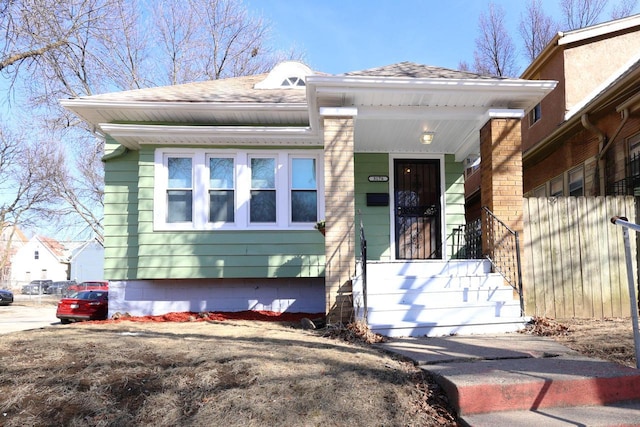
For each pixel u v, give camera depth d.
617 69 11.34
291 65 11.34
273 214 8.99
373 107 7.02
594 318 6.60
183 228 8.68
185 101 8.75
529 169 13.55
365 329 5.61
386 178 9.31
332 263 6.54
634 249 6.96
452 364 4.21
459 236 9.27
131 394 3.67
